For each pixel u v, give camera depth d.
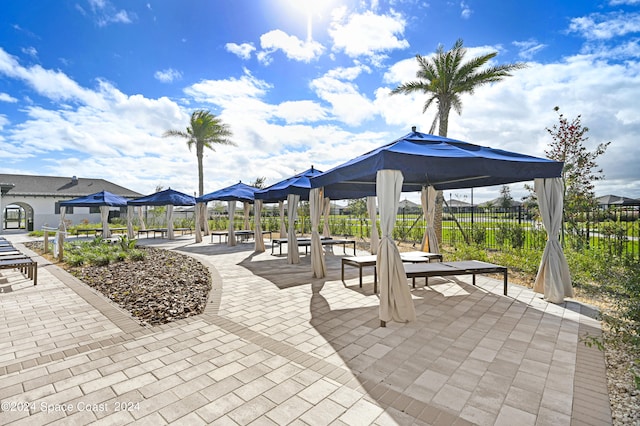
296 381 2.57
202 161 21.86
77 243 12.34
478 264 5.44
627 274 4.25
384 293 3.85
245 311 4.46
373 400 2.30
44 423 2.06
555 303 4.77
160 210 26.28
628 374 2.68
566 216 8.30
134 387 2.49
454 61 10.95
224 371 2.74
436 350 3.17
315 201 6.69
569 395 2.36
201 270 7.65
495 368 2.79
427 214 8.02
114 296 5.34
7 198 22.86
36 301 5.01
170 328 3.82
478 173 4.22
